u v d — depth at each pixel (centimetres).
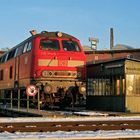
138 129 1351
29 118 1688
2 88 2942
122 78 2189
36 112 1934
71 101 2305
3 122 1472
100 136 1122
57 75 2205
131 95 2180
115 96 2253
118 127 1351
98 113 1992
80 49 2311
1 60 3066
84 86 2258
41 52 2197
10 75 2689
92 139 1045
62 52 2242
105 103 2342
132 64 2192
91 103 2489
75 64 2264
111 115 1900
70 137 1096
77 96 2258
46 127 1301
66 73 2227
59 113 1920
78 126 1335
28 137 1091
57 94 2209
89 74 2534
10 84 2683
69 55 2256
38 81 2169
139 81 2205
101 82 2398
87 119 1669
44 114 1803
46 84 2173
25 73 2317
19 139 1041
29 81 2227
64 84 2219
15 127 1312
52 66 2205
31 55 2222
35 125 1404
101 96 2388
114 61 2272
